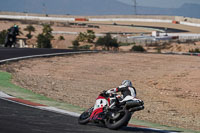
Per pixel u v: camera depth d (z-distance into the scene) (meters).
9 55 122.25
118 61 136.50
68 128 29.50
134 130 32.53
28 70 96.81
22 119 31.38
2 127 26.47
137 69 120.56
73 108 45.91
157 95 80.06
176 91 86.44
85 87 79.56
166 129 38.34
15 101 43.25
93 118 31.75
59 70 105.62
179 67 127.94
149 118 50.59
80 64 121.81
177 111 62.69
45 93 59.62
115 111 31.03
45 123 30.64
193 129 44.22
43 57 128.50
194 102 74.44
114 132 29.95
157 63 137.25
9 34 155.75
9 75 75.38
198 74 111.38
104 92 31.88
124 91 31.56
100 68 117.12
